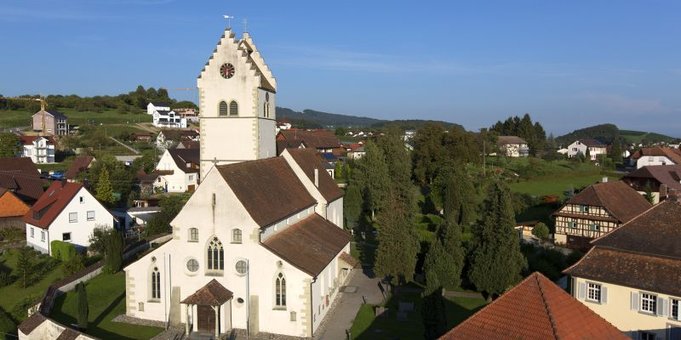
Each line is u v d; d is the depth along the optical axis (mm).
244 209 50094
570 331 28047
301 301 49344
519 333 28344
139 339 48219
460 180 96625
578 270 49625
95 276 65312
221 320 49531
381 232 61375
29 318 48344
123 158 174250
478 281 57719
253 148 66188
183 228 51562
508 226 57219
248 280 50344
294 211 59938
